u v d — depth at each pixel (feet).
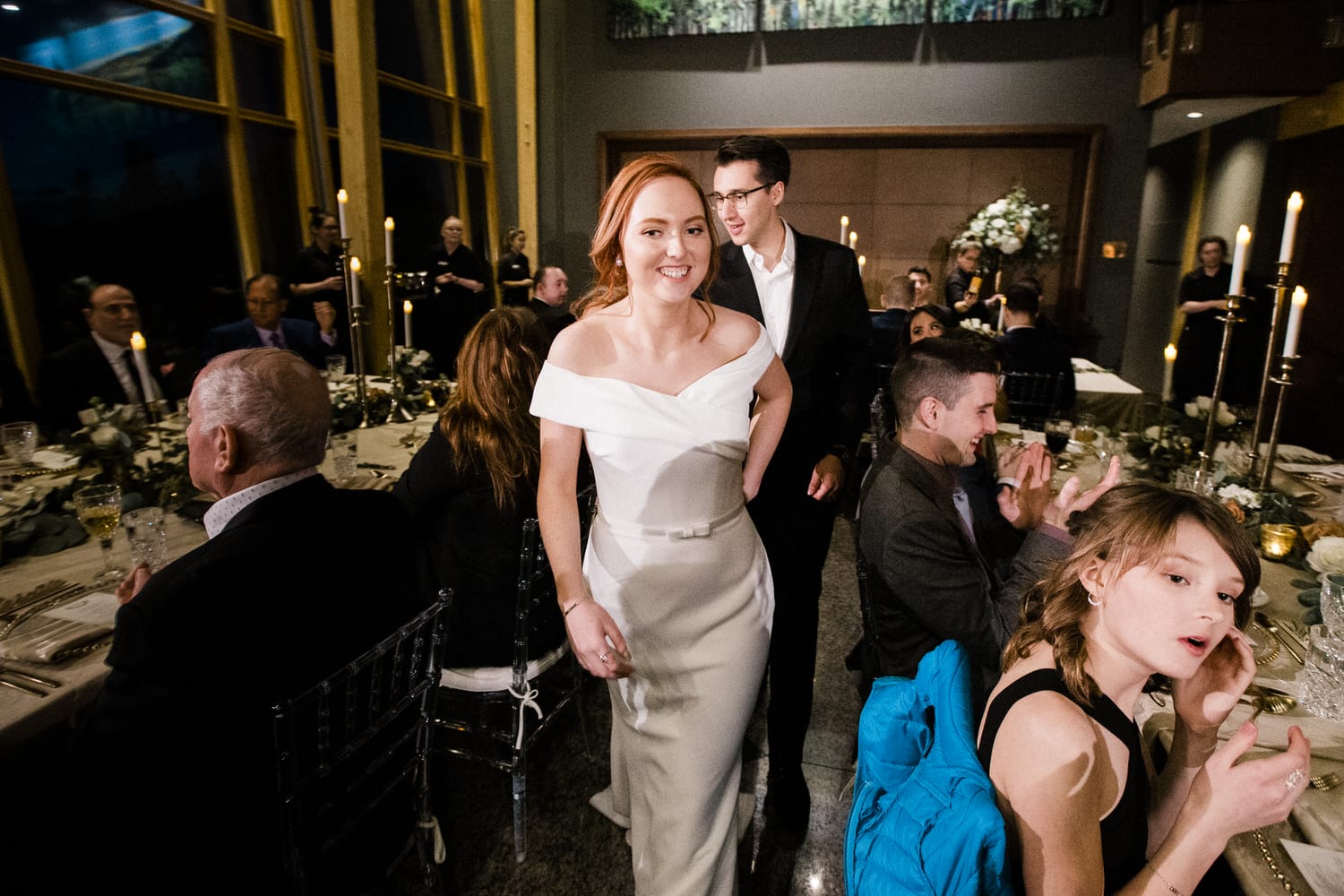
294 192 19.27
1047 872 2.77
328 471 8.55
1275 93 18.58
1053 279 24.36
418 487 5.85
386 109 21.85
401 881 5.93
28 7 13.11
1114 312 23.93
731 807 4.65
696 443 4.22
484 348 5.64
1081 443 9.73
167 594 3.50
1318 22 17.84
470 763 7.28
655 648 4.45
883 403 9.63
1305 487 8.06
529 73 26.16
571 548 4.27
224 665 3.59
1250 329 17.89
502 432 5.68
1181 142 24.97
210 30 16.55
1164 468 8.43
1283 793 2.83
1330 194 17.93
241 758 3.73
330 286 17.08
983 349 5.20
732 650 4.51
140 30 15.11
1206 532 2.90
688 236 3.99
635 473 4.25
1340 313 17.58
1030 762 2.85
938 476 5.29
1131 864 3.22
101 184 14.60
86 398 11.02
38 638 4.66
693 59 25.13
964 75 23.52
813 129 24.66
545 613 6.30
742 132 25.29
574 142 26.68
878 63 23.95
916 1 23.04
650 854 4.59
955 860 2.53
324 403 4.18
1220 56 18.70
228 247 17.58
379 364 20.26
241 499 3.99
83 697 4.36
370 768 4.49
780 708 6.28
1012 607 5.03
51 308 13.78
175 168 16.08
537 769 7.25
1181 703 3.44
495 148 26.37
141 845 3.58
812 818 6.66
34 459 8.59
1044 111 23.24
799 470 6.35
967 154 24.23
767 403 4.96
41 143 13.51
